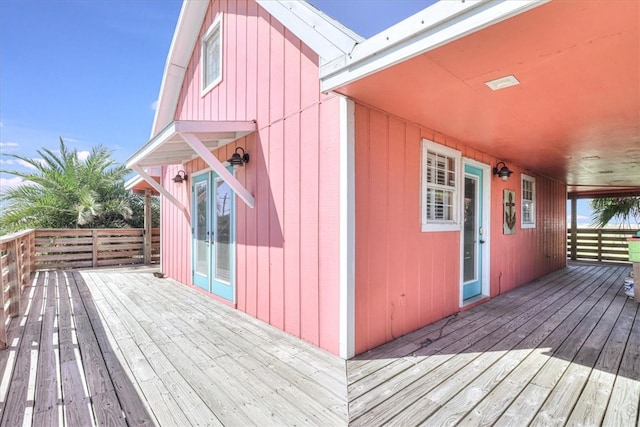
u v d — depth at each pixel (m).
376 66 2.15
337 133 2.96
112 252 8.66
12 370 2.64
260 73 4.09
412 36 1.92
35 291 5.56
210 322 3.91
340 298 2.91
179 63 6.42
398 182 3.39
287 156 3.59
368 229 3.06
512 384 2.43
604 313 4.28
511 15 1.57
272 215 3.82
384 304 3.23
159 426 1.94
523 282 6.29
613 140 4.14
